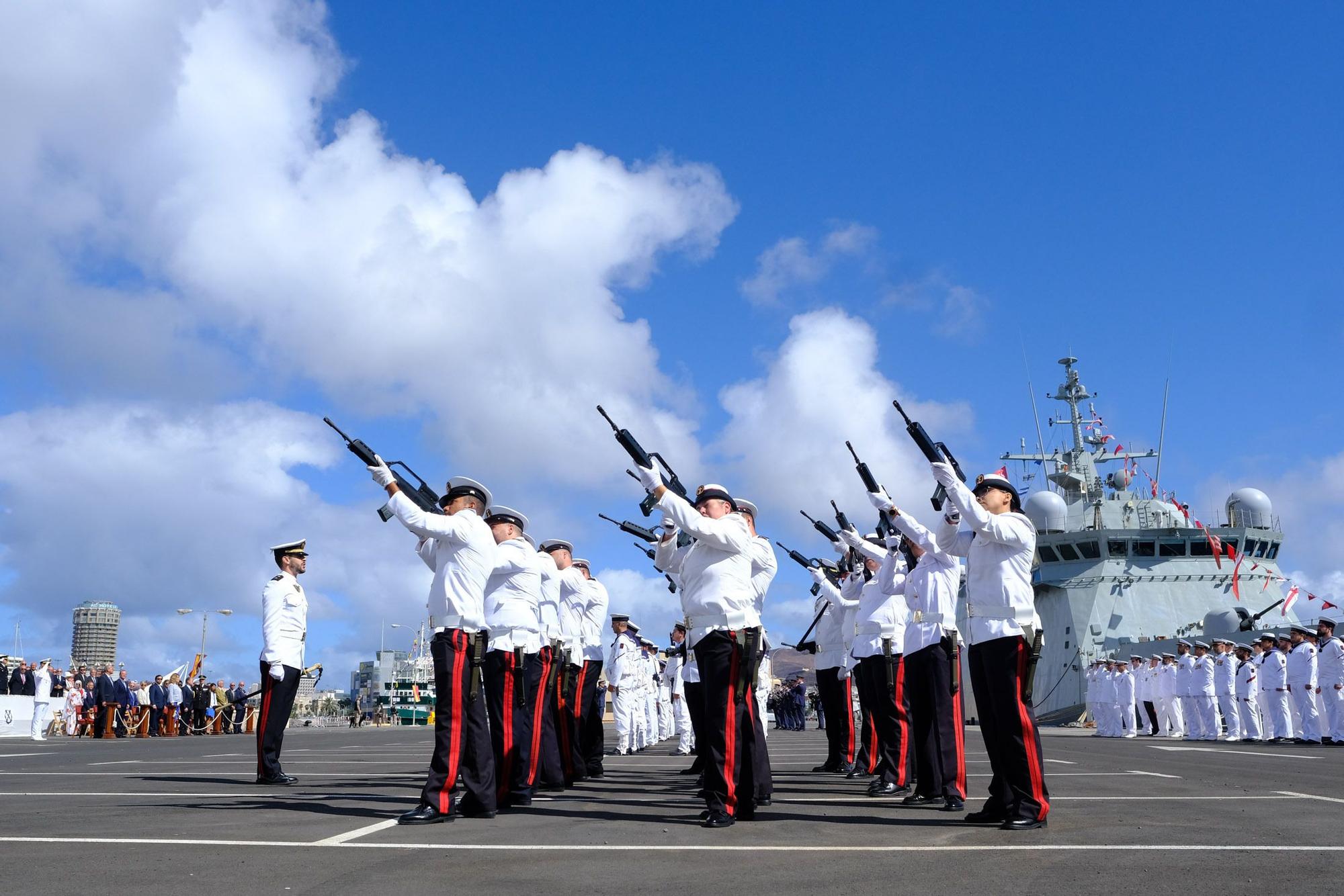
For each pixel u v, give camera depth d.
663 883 5.05
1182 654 26.45
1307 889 4.94
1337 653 21.88
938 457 7.86
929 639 8.99
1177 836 6.74
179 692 30.94
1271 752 17.77
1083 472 40.59
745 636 7.61
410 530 7.62
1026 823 7.14
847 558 12.52
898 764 9.83
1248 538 35.50
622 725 19.97
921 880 5.16
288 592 11.48
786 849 6.13
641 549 11.98
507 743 8.65
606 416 7.72
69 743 23.36
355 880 5.08
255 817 7.60
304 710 101.19
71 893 4.72
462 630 7.72
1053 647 35.84
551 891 4.84
